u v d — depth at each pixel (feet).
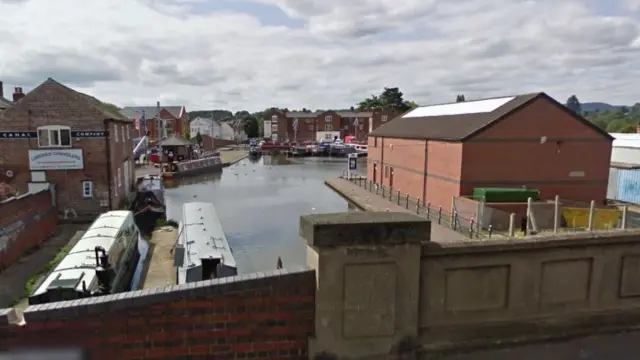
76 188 86.53
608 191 108.27
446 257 13.06
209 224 66.23
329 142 327.06
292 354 12.15
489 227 71.15
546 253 14.05
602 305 14.83
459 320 13.41
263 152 302.45
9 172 84.84
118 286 46.80
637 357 14.11
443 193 94.07
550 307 14.30
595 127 89.61
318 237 11.82
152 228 84.53
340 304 12.17
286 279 11.90
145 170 178.29
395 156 122.62
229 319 11.72
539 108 87.51
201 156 224.74
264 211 110.73
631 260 15.02
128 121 109.09
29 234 65.16
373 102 433.07
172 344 11.52
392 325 12.63
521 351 13.89
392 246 12.39
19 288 49.83
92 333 11.13
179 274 52.54
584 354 14.16
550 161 89.15
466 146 85.81
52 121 84.69
